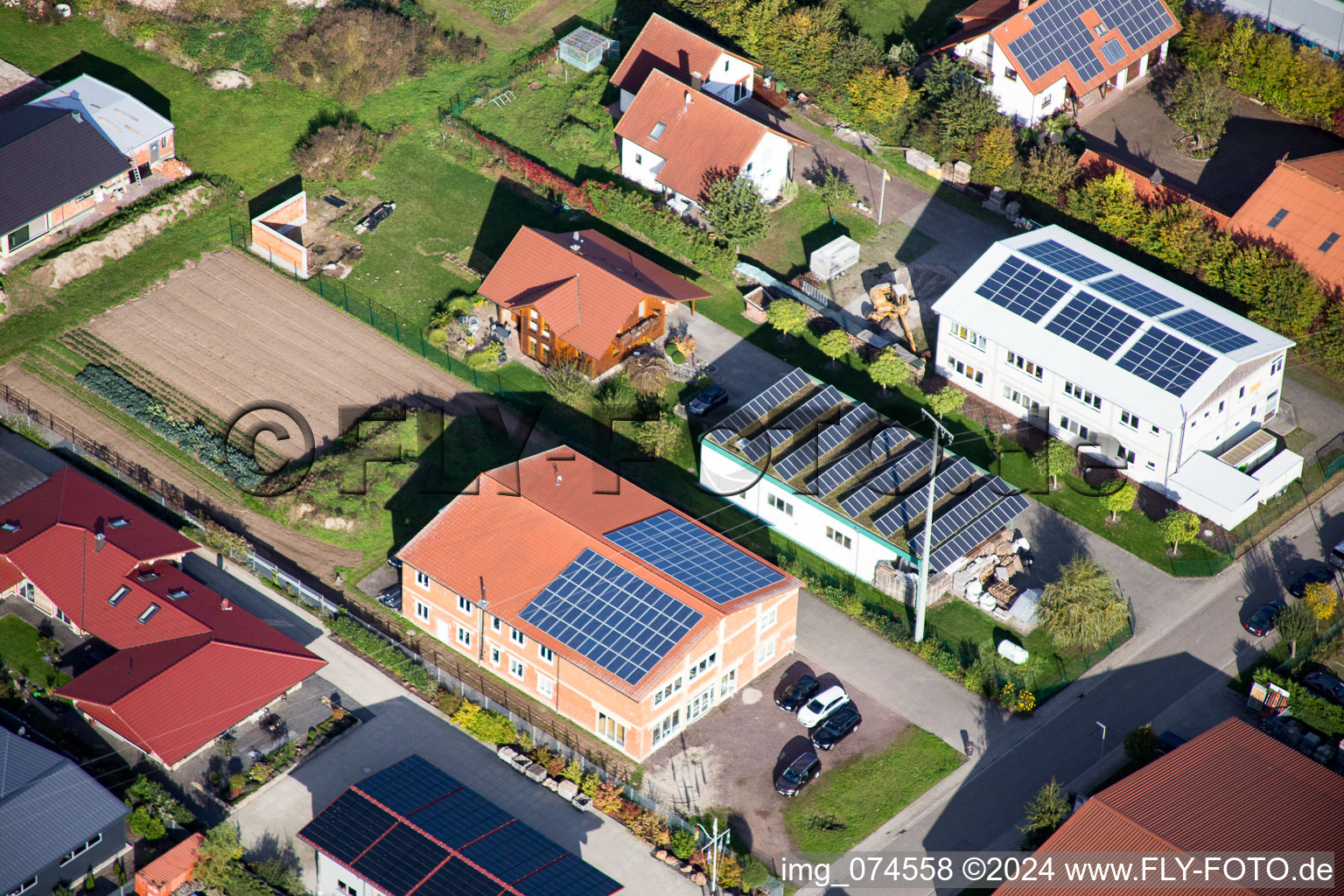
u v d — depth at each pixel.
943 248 114.88
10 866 71.81
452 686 85.00
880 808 79.50
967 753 82.19
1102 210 113.19
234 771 80.19
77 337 105.62
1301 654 87.19
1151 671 86.69
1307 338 106.00
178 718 80.12
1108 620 87.50
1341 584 90.94
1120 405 94.81
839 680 86.31
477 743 82.31
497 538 86.19
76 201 111.44
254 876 74.44
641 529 87.56
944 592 90.94
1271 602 90.38
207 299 109.25
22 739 78.19
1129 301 99.44
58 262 108.44
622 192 115.69
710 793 80.12
